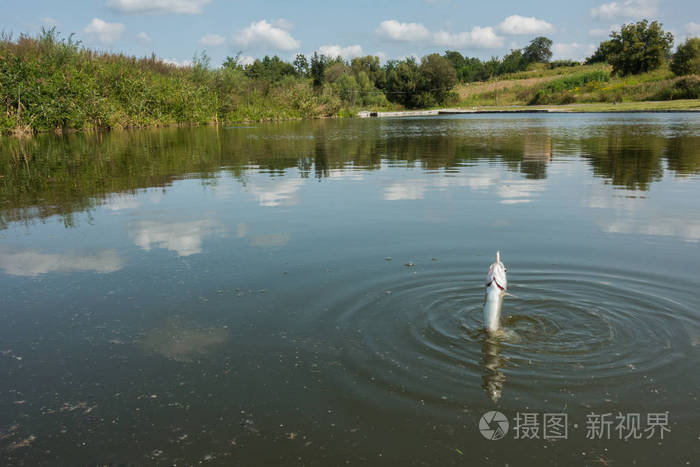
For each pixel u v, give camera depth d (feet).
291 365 11.69
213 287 16.40
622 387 10.85
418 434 9.34
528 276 17.22
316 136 89.66
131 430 9.58
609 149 59.11
